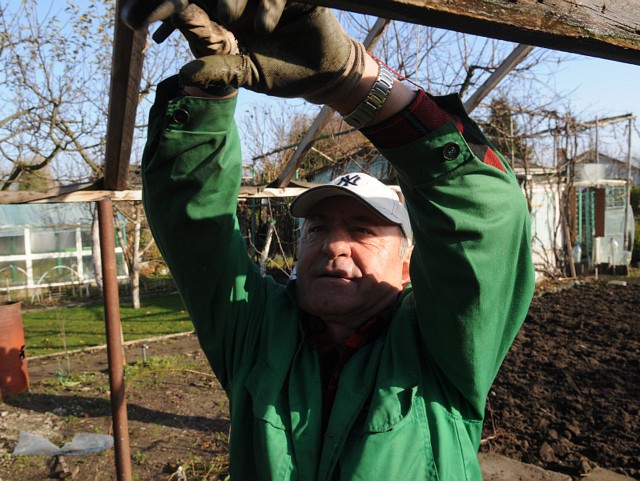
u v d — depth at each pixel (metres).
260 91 0.80
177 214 1.29
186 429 5.37
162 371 7.34
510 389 5.93
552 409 5.33
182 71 0.70
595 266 16.11
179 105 1.12
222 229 1.35
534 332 8.63
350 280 1.46
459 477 1.28
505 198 1.14
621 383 5.98
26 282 15.85
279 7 0.65
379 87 0.98
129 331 10.04
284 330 1.49
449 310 1.19
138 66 2.20
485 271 1.14
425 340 1.31
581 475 3.99
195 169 1.22
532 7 0.75
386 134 1.05
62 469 4.52
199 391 6.51
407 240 1.61
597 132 16.27
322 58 0.83
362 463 1.21
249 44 0.77
